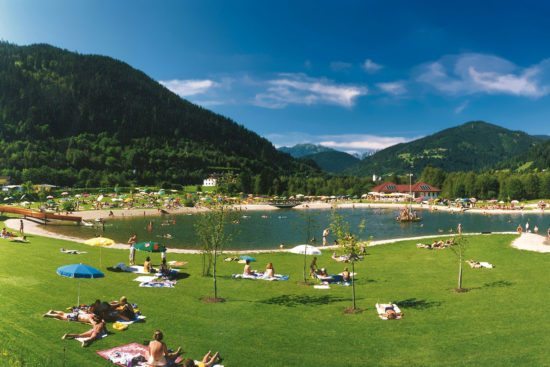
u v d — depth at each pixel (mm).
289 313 22891
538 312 22219
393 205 178375
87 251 42125
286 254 46594
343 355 17109
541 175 174875
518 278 31344
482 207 151375
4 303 21750
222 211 27531
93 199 147750
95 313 19953
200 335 18953
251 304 24531
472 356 16812
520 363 16016
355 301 25703
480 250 45531
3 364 14719
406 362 16438
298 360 16562
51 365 15070
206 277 31828
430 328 20328
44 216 85688
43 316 20031
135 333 18766
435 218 121500
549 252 42500
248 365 15992
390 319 21906
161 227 90562
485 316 21922
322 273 32781
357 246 24328
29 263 32594
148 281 28797
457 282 30969
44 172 199375
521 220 114062
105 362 15570
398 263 40094
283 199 190750
